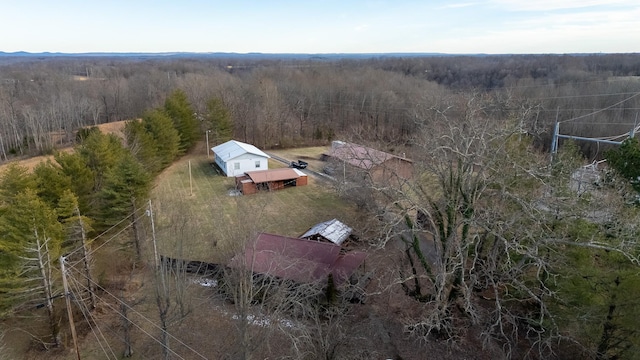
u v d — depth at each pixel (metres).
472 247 21.58
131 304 22.52
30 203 19.72
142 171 28.08
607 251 16.50
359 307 22.88
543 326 17.86
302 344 18.88
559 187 18.50
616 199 18.12
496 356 19.05
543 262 16.06
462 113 25.59
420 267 24.95
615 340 16.83
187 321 21.36
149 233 28.09
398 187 20.38
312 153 61.38
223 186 43.97
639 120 47.78
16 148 60.16
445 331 20.30
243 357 15.80
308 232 29.72
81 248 21.45
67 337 20.67
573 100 55.69
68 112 66.19
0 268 19.03
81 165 27.95
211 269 25.50
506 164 19.27
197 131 60.28
